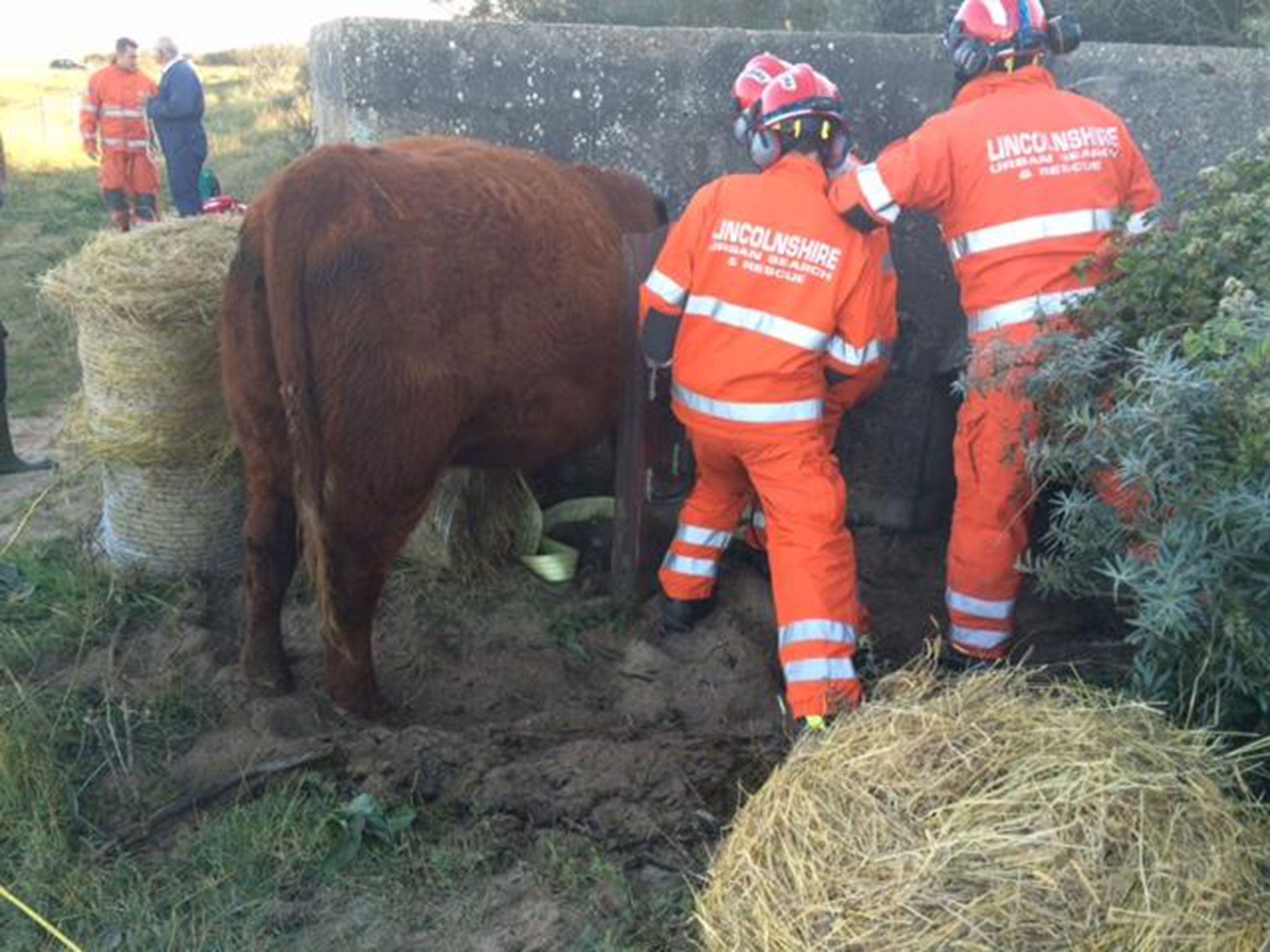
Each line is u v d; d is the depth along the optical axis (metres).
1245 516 2.75
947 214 4.07
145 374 4.61
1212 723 2.91
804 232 3.93
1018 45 4.02
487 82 5.38
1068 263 3.95
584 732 4.04
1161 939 2.28
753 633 4.66
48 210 13.41
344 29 5.27
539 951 3.12
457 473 4.90
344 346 3.66
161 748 3.97
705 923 2.63
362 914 3.27
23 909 3.13
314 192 3.61
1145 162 4.35
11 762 3.65
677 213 5.55
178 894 3.32
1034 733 2.64
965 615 4.16
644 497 4.75
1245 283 3.33
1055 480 3.94
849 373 4.05
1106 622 4.62
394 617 4.80
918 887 2.35
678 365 4.18
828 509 3.99
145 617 4.76
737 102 4.42
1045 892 2.32
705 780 3.66
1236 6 6.43
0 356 6.19
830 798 2.59
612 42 5.37
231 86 23.38
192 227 4.91
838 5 7.07
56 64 33.66
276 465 4.03
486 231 3.90
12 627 4.69
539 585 5.04
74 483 6.06
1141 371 3.26
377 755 3.76
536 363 4.11
